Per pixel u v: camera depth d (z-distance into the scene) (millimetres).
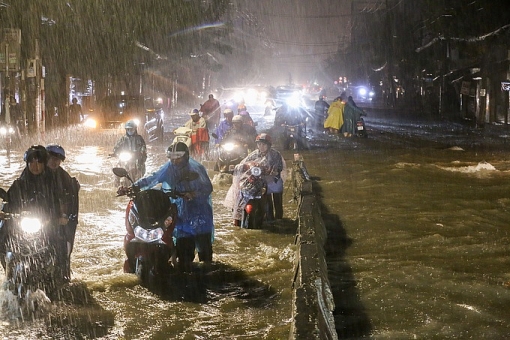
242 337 6125
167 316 6680
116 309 6816
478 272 8156
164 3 41281
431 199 13445
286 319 6605
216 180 15250
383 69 78688
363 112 30734
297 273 6871
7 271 6879
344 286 7617
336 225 11016
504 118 36125
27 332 6105
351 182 15984
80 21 32281
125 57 37656
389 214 11898
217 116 29531
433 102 52969
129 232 7738
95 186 14641
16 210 6801
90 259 8734
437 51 49625
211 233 8516
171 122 42156
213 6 49375
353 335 6148
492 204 12812
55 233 6957
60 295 7109
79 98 38375
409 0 59438
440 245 9578
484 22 38094
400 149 24531
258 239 10047
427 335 6133
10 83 24938
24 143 23328
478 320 6527
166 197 7723
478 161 20391
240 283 7855
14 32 21500
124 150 12891
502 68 36250
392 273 8078
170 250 7766
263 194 10758
